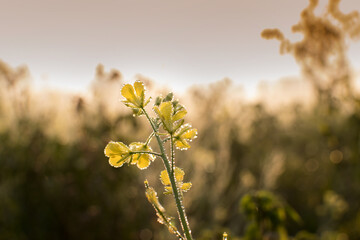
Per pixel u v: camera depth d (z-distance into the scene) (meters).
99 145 4.18
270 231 2.22
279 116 6.09
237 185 4.43
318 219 4.16
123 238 3.87
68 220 3.87
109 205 3.90
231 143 5.16
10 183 3.92
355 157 4.05
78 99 4.37
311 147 5.36
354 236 3.63
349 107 3.92
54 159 4.17
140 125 4.48
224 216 3.80
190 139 1.09
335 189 4.36
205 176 4.41
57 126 4.57
